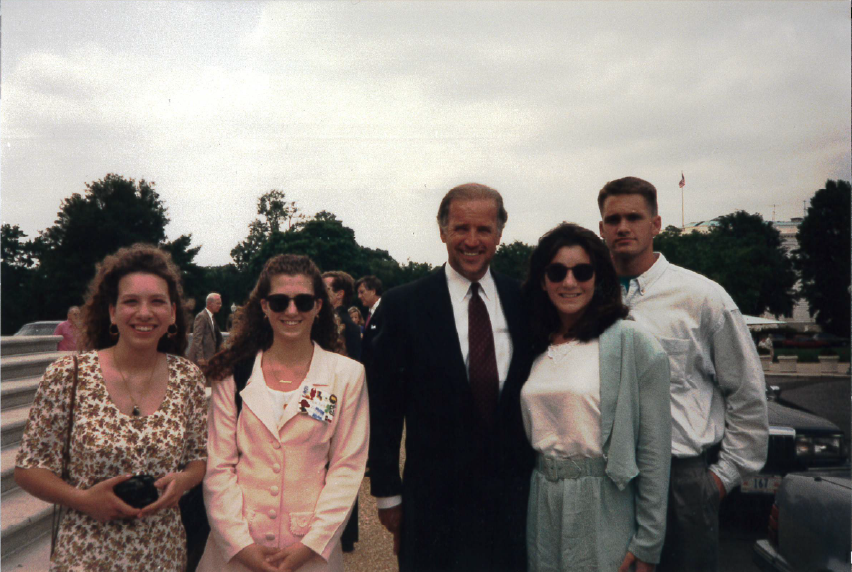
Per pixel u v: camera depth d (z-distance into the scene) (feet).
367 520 15.96
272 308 7.39
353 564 12.95
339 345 8.43
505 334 8.50
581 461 7.50
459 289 8.78
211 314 30.66
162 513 6.86
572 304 7.82
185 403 7.13
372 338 8.91
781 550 8.95
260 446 7.22
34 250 99.30
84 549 6.47
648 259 9.11
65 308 96.22
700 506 8.40
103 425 6.57
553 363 7.89
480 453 8.18
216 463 7.20
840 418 23.21
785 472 12.88
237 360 7.63
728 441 8.65
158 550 6.77
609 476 7.39
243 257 132.77
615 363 7.49
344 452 7.54
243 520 6.97
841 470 12.84
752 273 67.67
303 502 7.18
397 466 8.71
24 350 22.09
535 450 7.96
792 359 61.46
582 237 7.91
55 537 6.93
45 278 96.58
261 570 6.75
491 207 8.45
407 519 8.50
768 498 12.85
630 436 7.38
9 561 11.02
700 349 8.59
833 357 60.08
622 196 8.96
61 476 6.56
